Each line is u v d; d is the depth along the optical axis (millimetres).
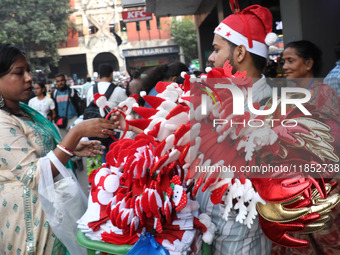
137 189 1312
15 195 1699
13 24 26969
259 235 1399
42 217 1730
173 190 1248
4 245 1748
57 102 6473
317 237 1905
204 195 1411
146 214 1251
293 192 1138
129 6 10680
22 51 1819
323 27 5137
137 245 1261
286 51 2668
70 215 1653
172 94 1252
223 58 1476
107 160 1422
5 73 1754
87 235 1373
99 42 35344
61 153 1659
